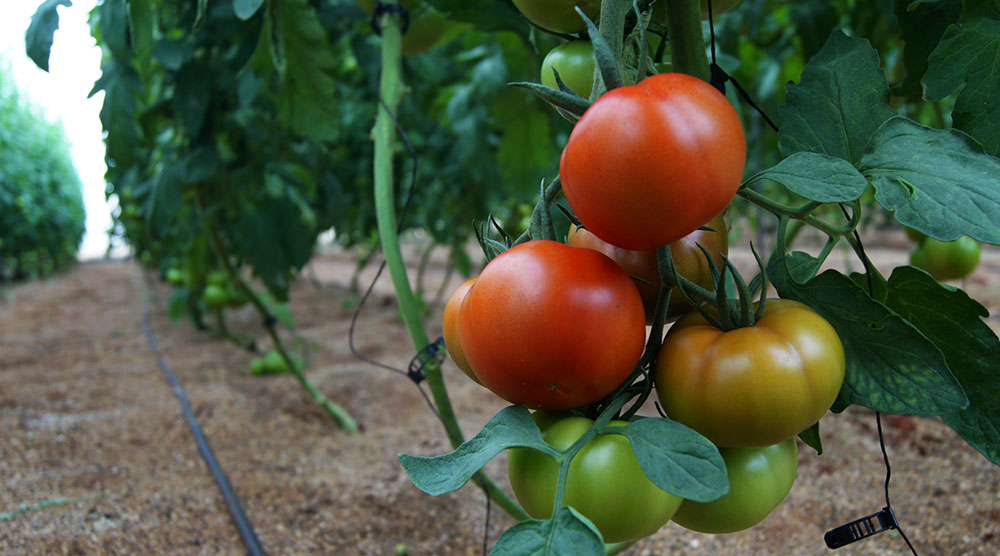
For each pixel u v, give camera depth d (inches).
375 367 100.3
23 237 236.2
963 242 32.5
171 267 135.0
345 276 250.5
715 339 17.3
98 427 74.5
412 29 39.6
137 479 60.6
